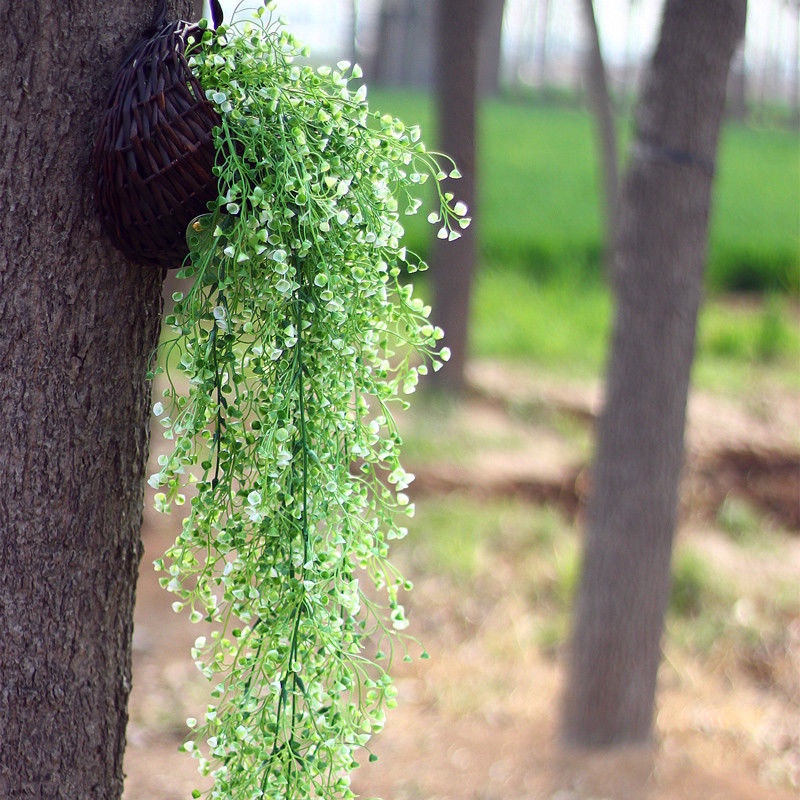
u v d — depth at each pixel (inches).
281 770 59.6
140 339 65.0
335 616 60.4
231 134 56.2
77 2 58.7
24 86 58.9
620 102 960.3
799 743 197.2
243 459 60.4
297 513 59.2
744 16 150.0
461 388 358.3
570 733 176.9
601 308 522.6
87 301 61.6
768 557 284.4
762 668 231.0
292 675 59.7
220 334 59.6
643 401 162.2
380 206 61.4
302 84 59.6
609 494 167.8
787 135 1259.8
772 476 333.1
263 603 59.6
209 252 55.7
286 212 55.9
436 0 332.5
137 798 148.2
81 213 60.4
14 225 60.1
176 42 55.4
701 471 327.0
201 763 61.9
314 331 60.3
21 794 65.6
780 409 386.3
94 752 67.8
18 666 64.3
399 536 65.4
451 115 332.5
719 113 153.0
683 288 157.8
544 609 241.0
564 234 666.2
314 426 60.9
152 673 193.2
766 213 812.0
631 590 168.9
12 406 61.8
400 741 179.9
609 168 320.2
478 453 309.3
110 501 65.4
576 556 257.0
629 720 174.1
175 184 54.7
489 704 198.4
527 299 531.2
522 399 368.5
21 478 62.5
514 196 812.6
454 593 239.8
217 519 61.8
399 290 64.5
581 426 356.2
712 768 178.1
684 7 148.3
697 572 255.9
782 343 482.0
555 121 1194.0
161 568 60.3
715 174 155.2
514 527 268.8
